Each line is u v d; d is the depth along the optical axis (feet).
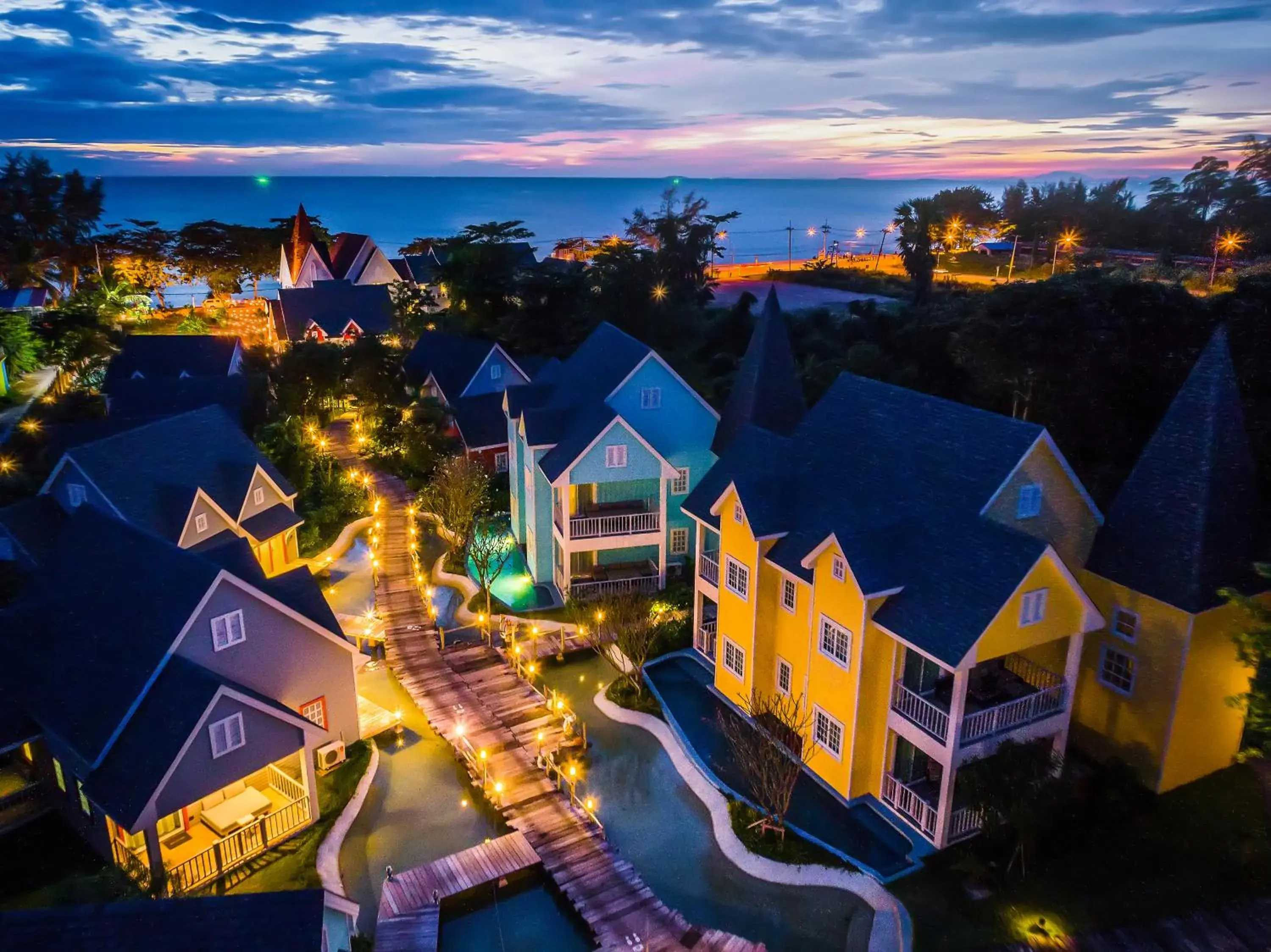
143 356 204.64
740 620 98.78
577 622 120.67
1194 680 81.00
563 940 71.72
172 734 73.05
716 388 196.65
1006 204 463.83
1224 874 74.49
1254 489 82.12
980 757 77.51
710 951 67.77
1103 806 81.46
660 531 129.39
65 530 96.12
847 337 209.36
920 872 76.28
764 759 81.56
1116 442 117.60
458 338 217.56
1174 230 325.21
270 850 80.28
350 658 94.17
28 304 256.52
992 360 125.59
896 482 88.63
